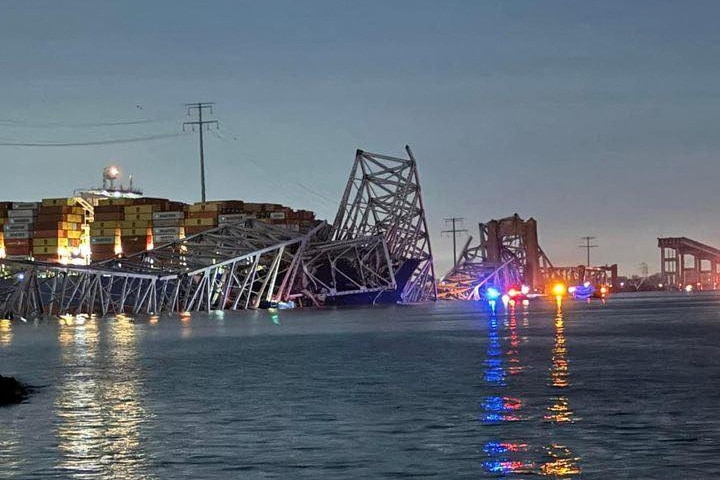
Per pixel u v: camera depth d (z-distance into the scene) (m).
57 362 106.19
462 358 104.62
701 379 78.00
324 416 60.22
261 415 60.91
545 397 67.62
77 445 50.50
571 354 107.12
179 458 47.25
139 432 54.44
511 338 142.62
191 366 99.50
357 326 197.25
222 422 57.97
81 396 71.81
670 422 55.56
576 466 44.56
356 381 81.25
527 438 51.34
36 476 43.62
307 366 98.00
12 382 75.19
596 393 69.38
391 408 63.38
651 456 46.38
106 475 43.78
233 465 45.69
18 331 186.00
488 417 58.66
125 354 118.81
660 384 74.75
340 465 45.59
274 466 45.50
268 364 101.50
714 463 44.72
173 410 63.53
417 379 81.94
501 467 44.66
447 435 52.69
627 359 98.94
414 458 46.88
